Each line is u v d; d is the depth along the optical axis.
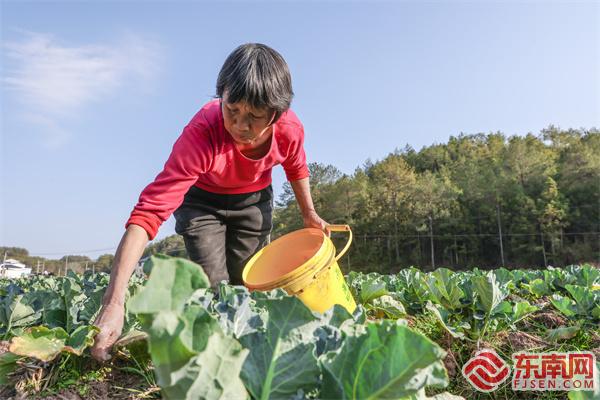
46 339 1.71
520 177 63.28
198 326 0.89
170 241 53.00
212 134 2.48
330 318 1.34
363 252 62.44
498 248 58.56
